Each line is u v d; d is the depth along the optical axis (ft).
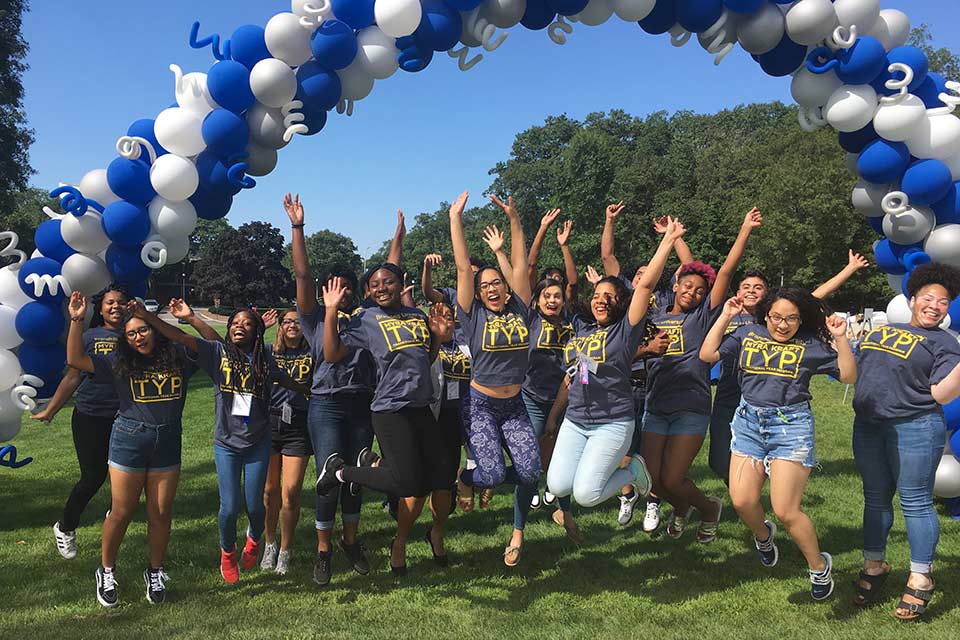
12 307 15.05
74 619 13.00
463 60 16.51
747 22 15.49
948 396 12.13
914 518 12.79
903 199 15.74
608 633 12.25
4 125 76.23
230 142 14.76
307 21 14.62
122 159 14.73
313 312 15.33
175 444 13.80
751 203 136.05
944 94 15.53
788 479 12.76
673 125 288.30
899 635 12.02
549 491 14.62
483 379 14.88
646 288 13.70
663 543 17.66
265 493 16.22
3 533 18.89
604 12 16.05
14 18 72.90
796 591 14.37
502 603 13.94
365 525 19.47
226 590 14.66
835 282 17.30
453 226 14.92
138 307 13.34
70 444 33.19
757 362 13.17
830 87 15.67
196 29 14.94
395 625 12.67
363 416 15.48
